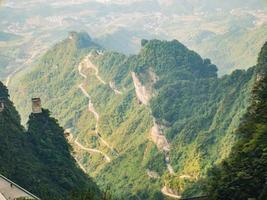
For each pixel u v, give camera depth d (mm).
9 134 190125
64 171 190250
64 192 166875
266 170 87625
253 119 105875
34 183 156750
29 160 180875
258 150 91812
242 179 88438
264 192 83188
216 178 93188
